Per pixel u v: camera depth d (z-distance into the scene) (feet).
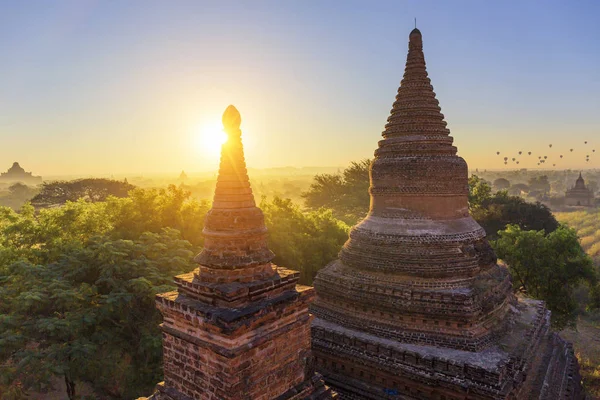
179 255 90.84
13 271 79.82
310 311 69.26
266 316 36.17
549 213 204.74
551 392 59.77
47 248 97.76
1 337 62.54
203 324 35.09
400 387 55.47
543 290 121.39
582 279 126.93
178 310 37.40
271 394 37.04
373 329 61.00
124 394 72.43
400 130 67.10
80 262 79.61
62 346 65.05
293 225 133.59
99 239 85.20
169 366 39.32
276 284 38.58
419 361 53.36
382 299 60.49
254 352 35.55
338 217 245.24
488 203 216.54
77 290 73.00
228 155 39.04
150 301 77.51
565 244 119.44
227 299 35.01
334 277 66.69
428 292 57.36
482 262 63.87
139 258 83.71
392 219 65.21
